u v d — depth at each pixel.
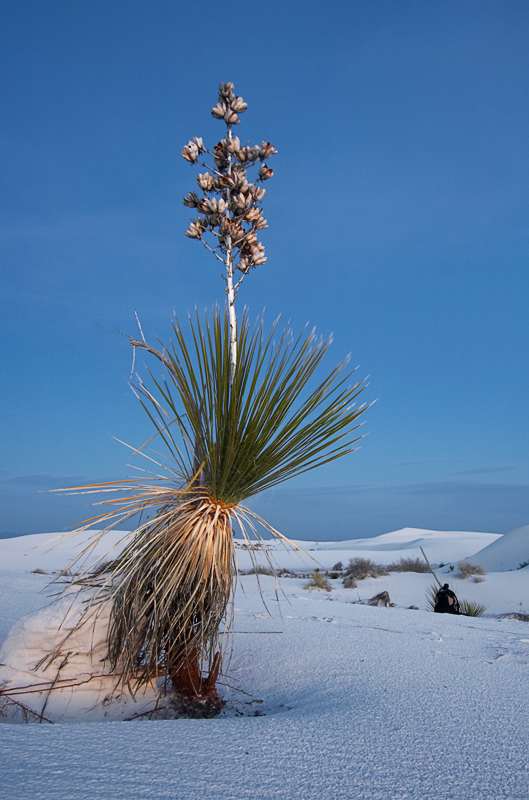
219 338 3.47
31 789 1.75
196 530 3.40
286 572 27.70
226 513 3.62
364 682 3.68
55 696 3.53
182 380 3.46
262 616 6.39
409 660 4.34
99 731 2.57
